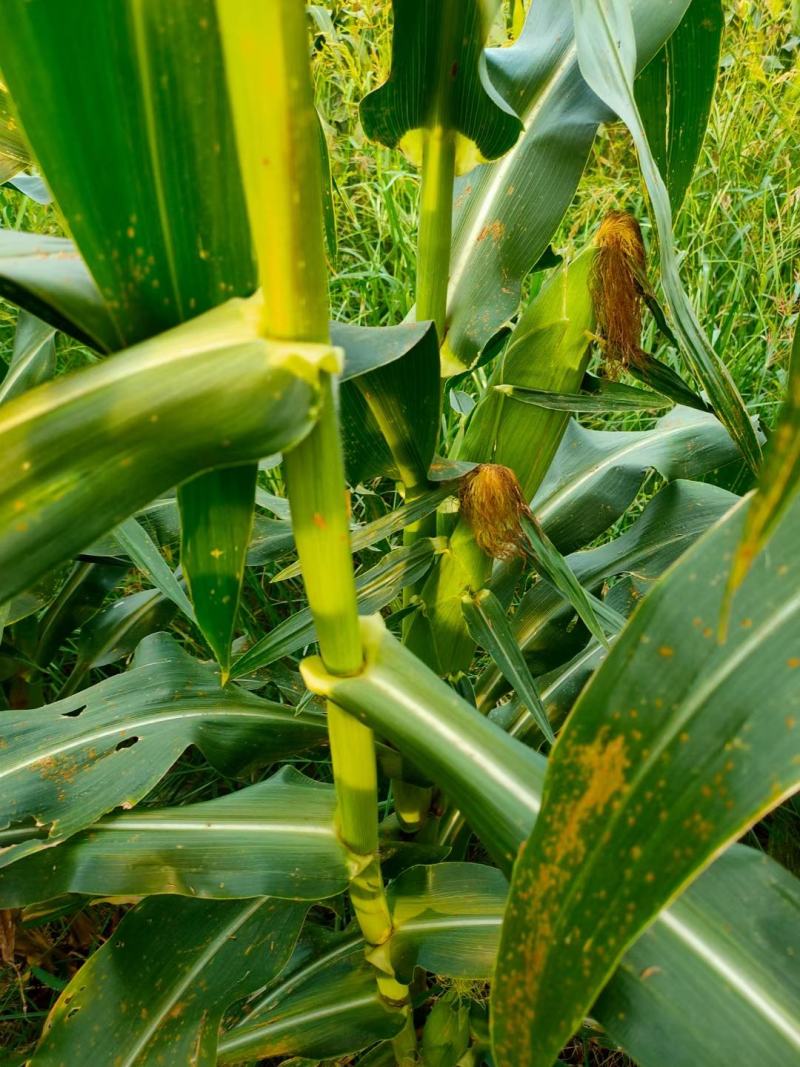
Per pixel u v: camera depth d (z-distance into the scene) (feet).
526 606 2.15
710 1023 0.95
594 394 1.69
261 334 0.77
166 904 1.68
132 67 0.76
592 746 0.87
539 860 0.90
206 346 0.74
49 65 0.74
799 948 0.98
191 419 0.74
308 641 1.48
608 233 1.56
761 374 3.23
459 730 1.06
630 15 1.55
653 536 2.21
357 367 1.03
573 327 1.63
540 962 0.91
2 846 1.52
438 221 1.57
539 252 1.75
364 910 1.49
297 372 0.74
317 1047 1.65
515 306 1.72
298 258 0.73
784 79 4.36
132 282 0.86
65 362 3.37
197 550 1.05
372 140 1.60
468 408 2.43
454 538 1.61
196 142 0.80
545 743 2.17
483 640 1.60
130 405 0.74
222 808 1.61
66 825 1.54
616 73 1.37
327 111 4.54
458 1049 1.71
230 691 1.84
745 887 1.02
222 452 0.76
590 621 1.51
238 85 0.67
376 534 1.55
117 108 0.77
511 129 1.48
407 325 1.09
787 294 3.54
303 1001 1.72
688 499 2.23
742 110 4.31
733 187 4.01
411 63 1.44
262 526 2.09
